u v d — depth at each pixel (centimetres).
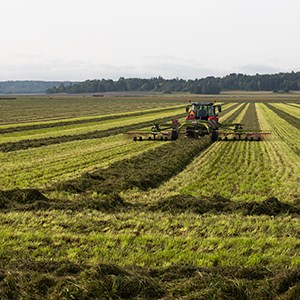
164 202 1351
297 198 1513
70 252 960
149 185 1686
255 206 1302
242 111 7300
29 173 1911
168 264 902
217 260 930
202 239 1047
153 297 759
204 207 1316
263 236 1071
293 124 4906
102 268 818
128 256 944
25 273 818
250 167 2116
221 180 1809
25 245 995
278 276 802
